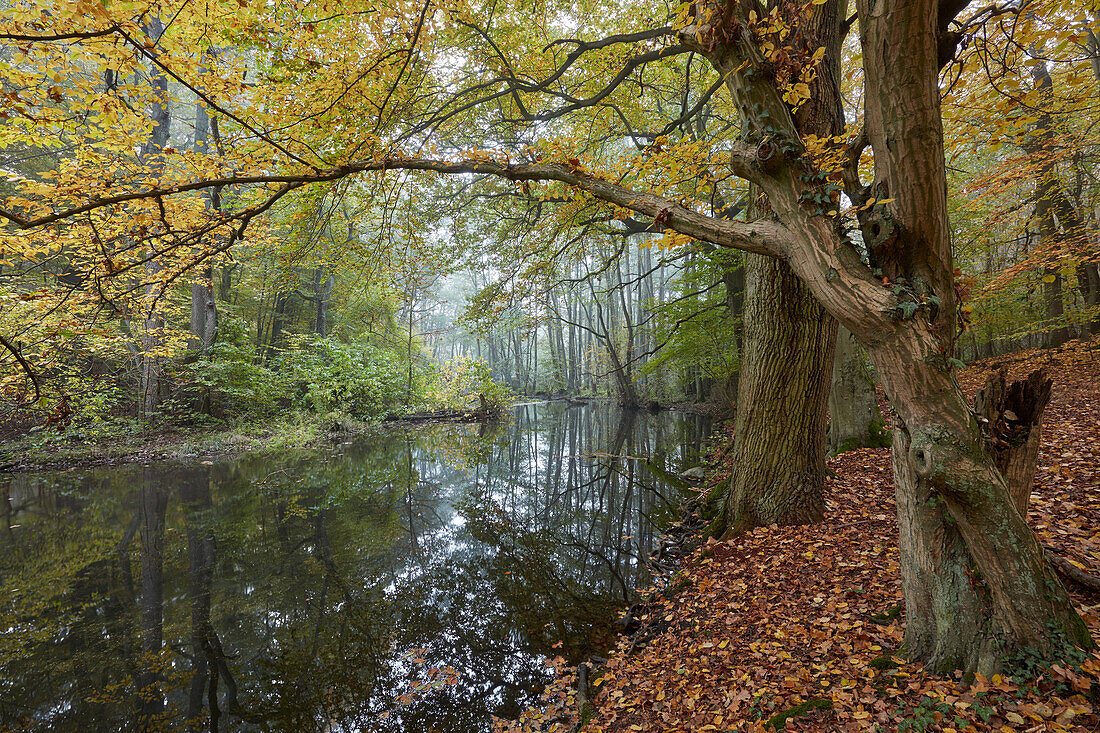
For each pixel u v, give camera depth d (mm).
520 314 12602
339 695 3951
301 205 5375
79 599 5594
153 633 4902
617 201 3088
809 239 2422
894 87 2234
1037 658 2199
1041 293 12836
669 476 10609
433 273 9094
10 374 6707
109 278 3707
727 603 4238
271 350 21531
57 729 3621
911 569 2752
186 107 17609
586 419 22469
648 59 6508
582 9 8352
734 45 2523
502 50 7305
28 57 2568
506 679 4066
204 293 16109
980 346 16266
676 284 14734
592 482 10828
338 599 5590
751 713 2771
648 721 3051
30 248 3424
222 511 8727
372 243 6297
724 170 3568
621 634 4637
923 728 2236
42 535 7492
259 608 5387
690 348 14758
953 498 2260
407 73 5320
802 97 2613
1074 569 3002
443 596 5613
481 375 24078
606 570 6203
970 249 10016
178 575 6215
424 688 3992
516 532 7816
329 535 7664
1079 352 9898
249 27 3078
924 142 2213
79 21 2402
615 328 30828
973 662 2418
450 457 13953
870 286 2295
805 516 5359
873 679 2711
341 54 4051
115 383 14523
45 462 11742
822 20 4473
